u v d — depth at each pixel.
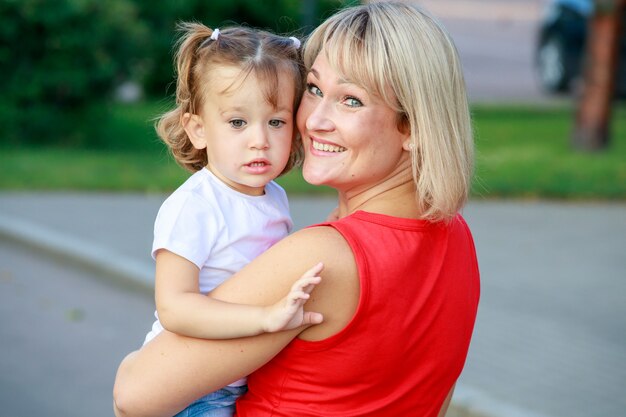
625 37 16.81
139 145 14.41
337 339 2.36
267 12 16.98
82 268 8.96
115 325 7.61
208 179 2.72
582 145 13.68
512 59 23.33
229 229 2.66
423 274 2.45
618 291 8.11
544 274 8.55
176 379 2.42
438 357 2.50
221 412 2.62
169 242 2.56
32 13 13.81
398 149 2.51
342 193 2.66
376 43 2.43
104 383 6.52
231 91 2.65
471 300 2.60
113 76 14.40
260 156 2.69
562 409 5.79
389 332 2.39
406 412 2.49
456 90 2.50
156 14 16.72
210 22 16.77
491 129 15.16
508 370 6.37
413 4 2.54
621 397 6.00
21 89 14.15
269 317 2.30
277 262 2.39
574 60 18.28
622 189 11.63
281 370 2.44
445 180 2.43
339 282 2.36
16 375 6.59
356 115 2.46
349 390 2.41
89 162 13.04
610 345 6.88
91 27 14.15
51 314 7.80
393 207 2.51
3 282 8.59
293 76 2.71
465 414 5.85
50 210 10.61
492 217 10.59
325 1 14.45
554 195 11.55
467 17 30.66
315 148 2.55
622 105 17.55
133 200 11.19
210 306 2.39
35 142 14.44
